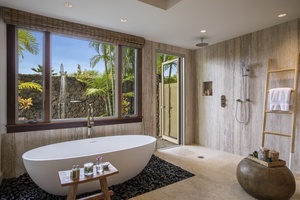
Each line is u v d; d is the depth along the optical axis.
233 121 3.65
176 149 4.02
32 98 2.74
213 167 3.00
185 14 2.60
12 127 2.51
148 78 3.81
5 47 2.48
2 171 2.46
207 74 4.16
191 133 4.50
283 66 2.90
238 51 3.54
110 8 2.43
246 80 3.41
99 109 3.39
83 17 2.71
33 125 2.65
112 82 3.52
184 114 4.37
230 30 3.23
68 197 1.65
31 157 2.28
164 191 2.25
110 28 3.14
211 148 4.08
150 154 2.69
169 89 4.91
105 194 1.76
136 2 2.28
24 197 2.07
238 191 2.25
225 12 2.53
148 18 2.74
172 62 4.70
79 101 3.19
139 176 2.65
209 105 4.14
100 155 2.15
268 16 2.66
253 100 3.31
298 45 2.73
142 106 3.72
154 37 3.62
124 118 3.50
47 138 2.76
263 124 3.02
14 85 2.54
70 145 2.72
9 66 2.50
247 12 2.53
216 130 3.99
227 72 3.74
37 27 2.63
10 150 2.51
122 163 2.32
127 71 3.64
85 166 1.66
